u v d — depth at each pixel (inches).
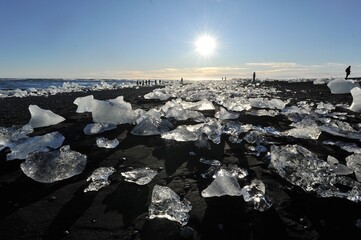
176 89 687.1
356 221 84.0
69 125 218.4
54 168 120.2
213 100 391.5
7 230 81.8
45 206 94.8
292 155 127.0
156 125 191.3
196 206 92.7
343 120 239.9
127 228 81.8
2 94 698.2
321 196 99.1
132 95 536.4
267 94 515.2
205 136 169.8
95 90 823.1
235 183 105.1
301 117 237.8
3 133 184.4
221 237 77.0
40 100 483.2
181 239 76.3
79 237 78.1
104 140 166.9
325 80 851.4
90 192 104.3
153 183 111.2
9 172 123.6
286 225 82.1
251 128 198.2
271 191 103.2
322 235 77.7
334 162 129.3
